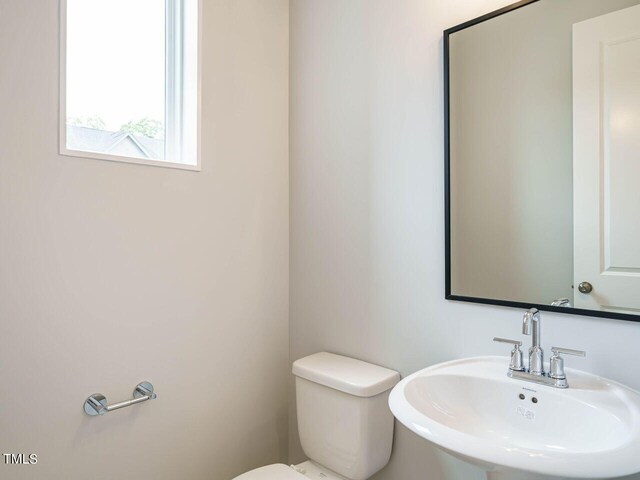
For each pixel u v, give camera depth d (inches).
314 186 69.3
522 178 46.4
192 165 59.9
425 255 55.0
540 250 45.3
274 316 71.6
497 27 48.1
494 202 48.5
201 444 61.6
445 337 53.2
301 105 71.5
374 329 60.9
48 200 47.8
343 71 64.8
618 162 40.3
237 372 66.2
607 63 40.9
